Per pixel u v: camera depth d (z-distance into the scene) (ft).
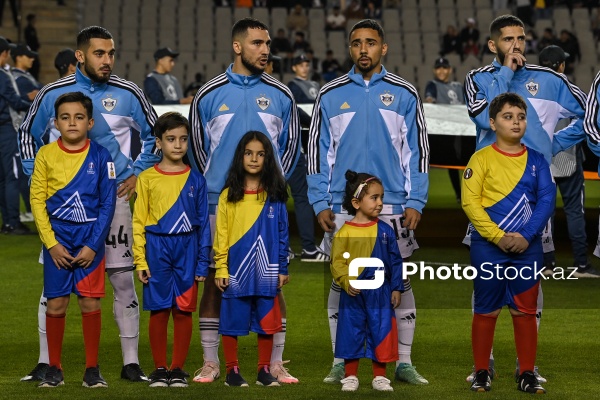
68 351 37.52
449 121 59.88
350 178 31.55
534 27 148.97
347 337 30.83
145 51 138.51
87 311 31.24
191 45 141.08
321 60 141.28
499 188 30.66
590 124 33.65
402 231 33.12
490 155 30.99
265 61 32.91
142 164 33.22
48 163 30.86
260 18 145.28
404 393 30.42
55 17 142.51
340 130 33.30
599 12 149.69
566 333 40.91
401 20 148.25
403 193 33.30
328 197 33.37
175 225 31.09
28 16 130.31
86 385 31.07
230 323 31.24
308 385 31.65
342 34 144.05
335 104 33.32
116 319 32.71
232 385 31.27
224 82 33.24
